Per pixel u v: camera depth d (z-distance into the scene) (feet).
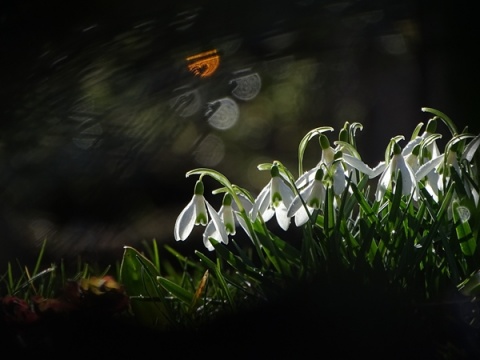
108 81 2.52
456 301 2.50
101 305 2.57
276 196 2.51
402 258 2.53
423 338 2.45
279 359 2.46
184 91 2.58
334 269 2.51
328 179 2.52
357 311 2.48
